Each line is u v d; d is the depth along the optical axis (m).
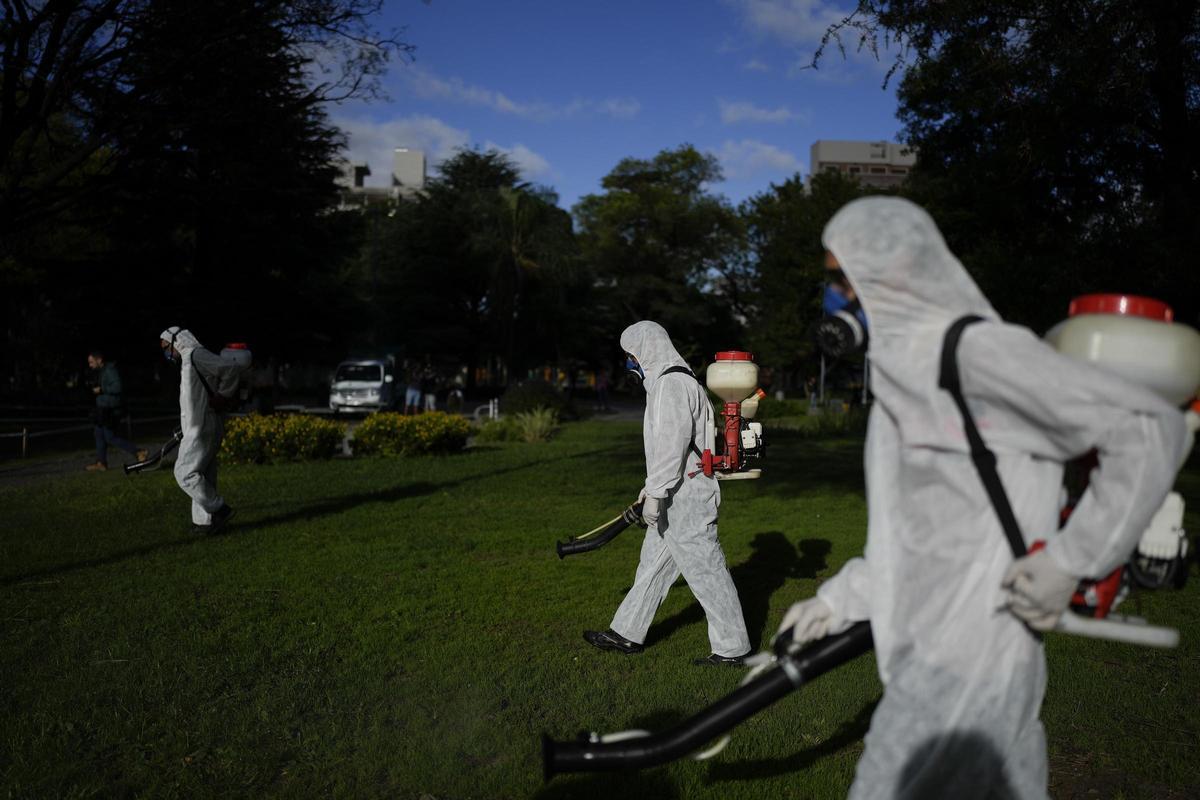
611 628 4.72
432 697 3.94
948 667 1.72
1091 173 11.95
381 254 51.28
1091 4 9.07
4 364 36.44
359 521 8.65
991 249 13.21
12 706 3.76
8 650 4.49
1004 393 1.64
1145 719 3.78
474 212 44.75
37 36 13.02
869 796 1.77
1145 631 1.60
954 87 11.27
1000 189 13.47
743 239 62.19
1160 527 1.78
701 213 59.62
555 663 4.45
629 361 4.59
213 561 6.72
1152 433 1.53
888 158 98.62
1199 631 5.02
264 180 23.62
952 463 1.72
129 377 41.78
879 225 1.75
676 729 2.00
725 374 4.34
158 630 4.87
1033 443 1.67
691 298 61.31
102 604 5.43
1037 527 1.70
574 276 45.41
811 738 3.59
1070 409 1.57
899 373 1.75
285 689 3.98
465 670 4.30
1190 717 3.78
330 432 14.55
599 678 4.25
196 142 15.43
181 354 7.57
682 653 4.67
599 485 11.53
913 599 1.78
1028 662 1.74
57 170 14.23
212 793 3.04
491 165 52.22
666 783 3.18
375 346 48.84
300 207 30.23
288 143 17.41
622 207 59.78
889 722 1.77
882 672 1.82
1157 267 10.60
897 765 1.75
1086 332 1.70
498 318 42.72
